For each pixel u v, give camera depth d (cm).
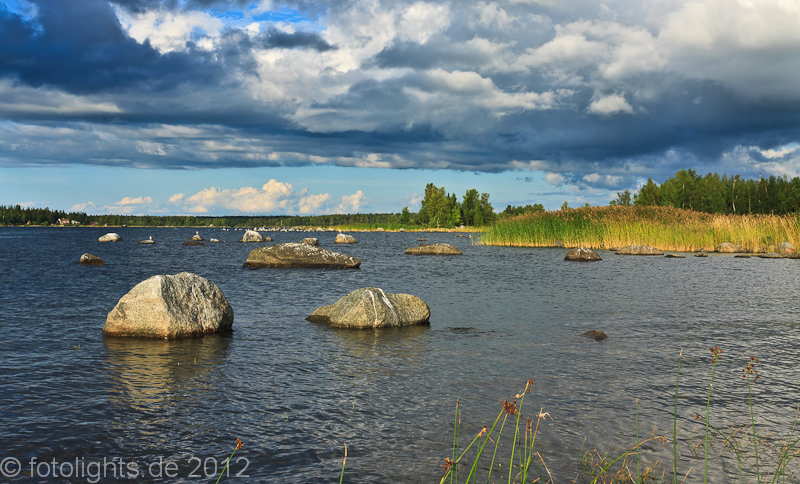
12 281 2023
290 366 837
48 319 1238
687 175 10400
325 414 625
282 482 462
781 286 1848
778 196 9106
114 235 6481
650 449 533
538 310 1364
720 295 1628
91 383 744
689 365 839
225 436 562
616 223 4150
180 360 872
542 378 769
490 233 4997
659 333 1080
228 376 781
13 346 962
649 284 1917
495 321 1218
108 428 582
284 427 586
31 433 566
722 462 506
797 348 955
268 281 2067
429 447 536
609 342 999
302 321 1230
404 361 865
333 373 795
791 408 650
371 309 1154
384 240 7250
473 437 561
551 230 4559
